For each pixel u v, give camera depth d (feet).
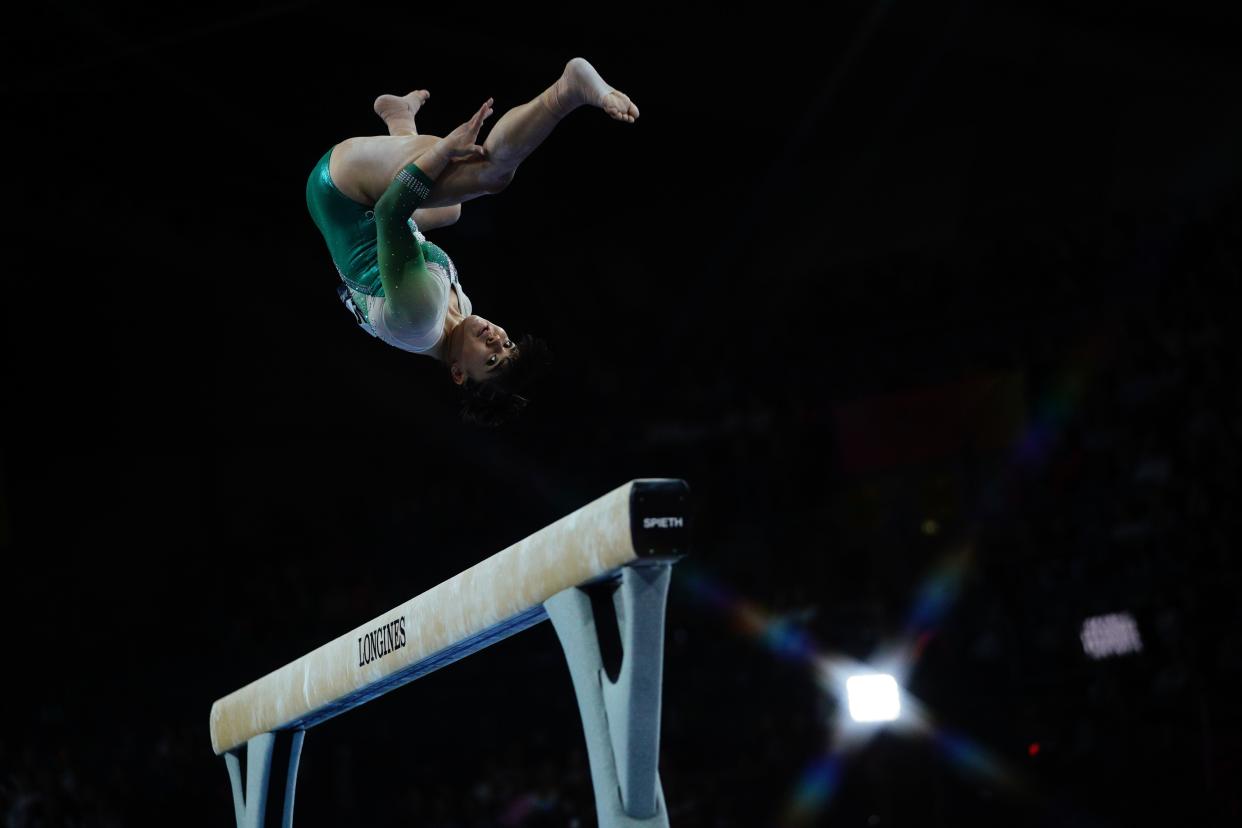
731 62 62.13
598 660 12.29
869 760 43.50
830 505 58.70
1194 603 39.55
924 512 56.54
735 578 55.83
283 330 69.05
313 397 69.26
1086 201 62.64
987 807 40.75
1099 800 38.37
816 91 65.41
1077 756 39.32
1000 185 65.26
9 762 45.57
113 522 64.23
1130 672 40.32
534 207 72.95
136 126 57.52
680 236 73.56
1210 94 59.31
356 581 60.59
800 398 63.98
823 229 70.28
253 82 56.18
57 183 59.77
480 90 61.77
